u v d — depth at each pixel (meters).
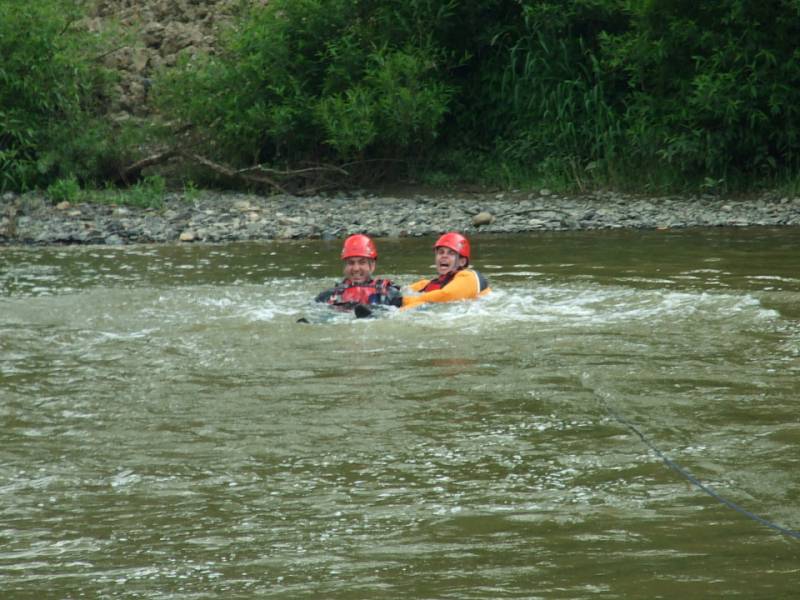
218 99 37.03
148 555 7.02
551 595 6.29
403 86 36.50
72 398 11.17
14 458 9.13
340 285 17.34
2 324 15.52
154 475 8.63
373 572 6.68
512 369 12.16
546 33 37.84
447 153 39.19
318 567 6.77
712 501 7.81
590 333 14.26
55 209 31.95
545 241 26.20
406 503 7.88
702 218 30.08
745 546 6.97
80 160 36.03
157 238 27.89
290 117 36.31
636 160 36.50
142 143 37.88
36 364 12.88
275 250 25.47
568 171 36.69
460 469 8.63
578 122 37.59
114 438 9.68
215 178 37.88
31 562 6.93
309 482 8.39
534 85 37.88
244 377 12.02
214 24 45.34
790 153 34.53
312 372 12.20
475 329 14.71
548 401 10.70
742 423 9.80
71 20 37.53
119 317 16.05
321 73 37.97
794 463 8.62
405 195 36.56
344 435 9.63
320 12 37.47
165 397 11.16
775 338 13.74
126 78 42.81
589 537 7.17
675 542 7.06
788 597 6.20
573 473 8.49
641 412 10.24
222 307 16.94
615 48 35.69
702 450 9.02
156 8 46.88
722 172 34.97
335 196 36.22
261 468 8.76
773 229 27.94
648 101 35.41
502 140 38.91
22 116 34.78
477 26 39.34
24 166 34.22
